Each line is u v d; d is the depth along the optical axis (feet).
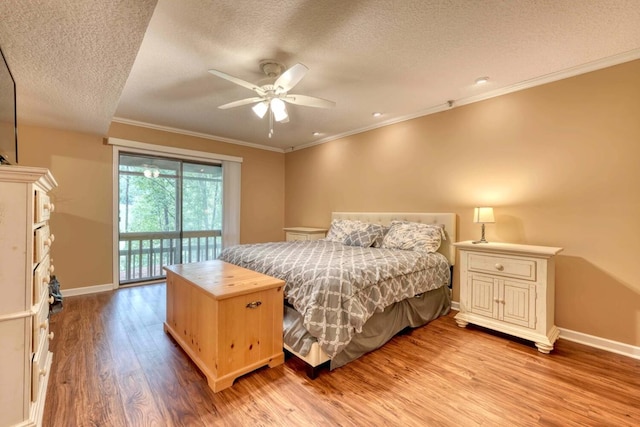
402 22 6.32
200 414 5.22
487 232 10.18
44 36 5.29
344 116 12.73
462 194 10.91
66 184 11.89
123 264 13.62
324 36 6.82
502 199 9.84
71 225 12.06
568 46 7.24
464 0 5.66
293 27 6.48
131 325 9.19
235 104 8.60
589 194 8.16
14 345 4.22
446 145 11.37
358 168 14.83
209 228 16.31
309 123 13.76
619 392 5.94
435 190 11.74
